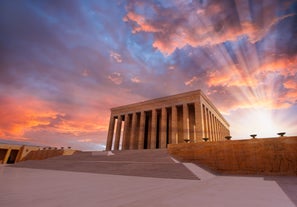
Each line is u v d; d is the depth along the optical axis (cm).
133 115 3931
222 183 776
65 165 1666
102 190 557
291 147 1249
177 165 1115
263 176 1191
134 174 1062
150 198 446
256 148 1370
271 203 402
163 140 3278
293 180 918
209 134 3366
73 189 574
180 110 3747
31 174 1093
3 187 609
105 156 2109
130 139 3800
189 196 471
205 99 3481
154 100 3719
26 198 446
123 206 370
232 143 1477
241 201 419
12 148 4159
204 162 1545
